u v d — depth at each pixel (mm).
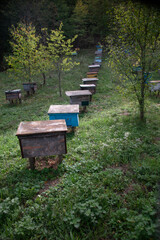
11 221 2861
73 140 5895
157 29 5637
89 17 25750
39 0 24672
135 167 4109
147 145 5066
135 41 6324
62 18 26781
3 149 5699
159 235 2148
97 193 3320
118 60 6746
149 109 8297
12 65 14312
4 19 23312
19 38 14422
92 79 12641
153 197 3098
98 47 26594
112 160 4500
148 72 6336
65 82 17047
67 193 3375
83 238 2553
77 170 4172
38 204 3211
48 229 2773
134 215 2812
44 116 9500
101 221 2789
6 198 3270
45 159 4941
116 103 10719
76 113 6098
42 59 15453
